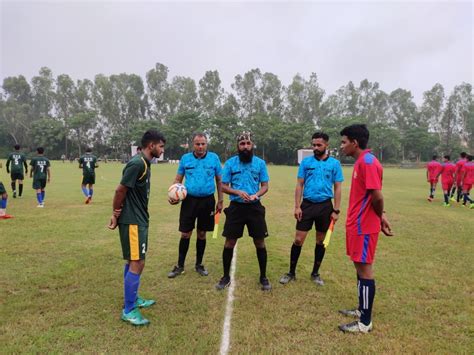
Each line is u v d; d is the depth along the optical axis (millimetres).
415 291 4328
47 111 79188
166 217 9086
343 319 3600
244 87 74000
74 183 17547
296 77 77000
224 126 64875
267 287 4328
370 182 3211
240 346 3070
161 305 3869
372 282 3373
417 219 9242
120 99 74625
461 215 9984
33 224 7820
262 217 4438
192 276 4801
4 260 5254
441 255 5879
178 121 66375
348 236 3459
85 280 4508
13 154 11977
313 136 4590
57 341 3078
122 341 3102
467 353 3002
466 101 73750
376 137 67000
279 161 69500
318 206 4520
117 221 3531
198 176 4770
